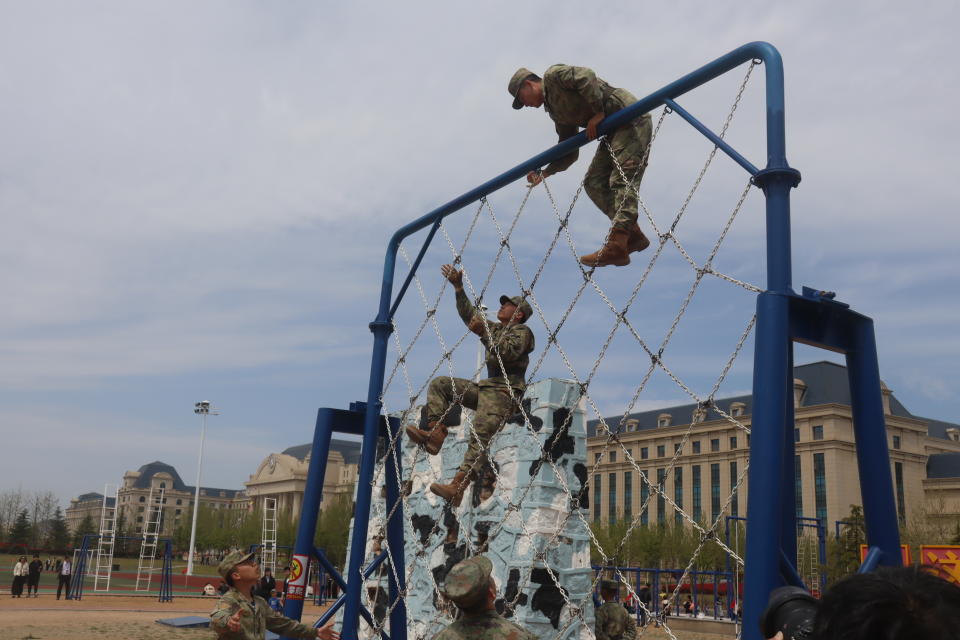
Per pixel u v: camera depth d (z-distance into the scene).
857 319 3.71
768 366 3.38
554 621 9.27
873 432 3.59
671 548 53.47
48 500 127.94
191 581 50.97
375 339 6.96
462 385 6.26
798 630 1.85
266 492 140.50
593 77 4.68
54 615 21.97
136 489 180.00
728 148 3.88
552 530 9.52
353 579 6.45
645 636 10.56
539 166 5.39
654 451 69.56
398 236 6.99
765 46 3.85
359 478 6.70
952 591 1.24
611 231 4.55
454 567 3.55
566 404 10.02
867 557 3.42
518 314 5.84
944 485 75.88
